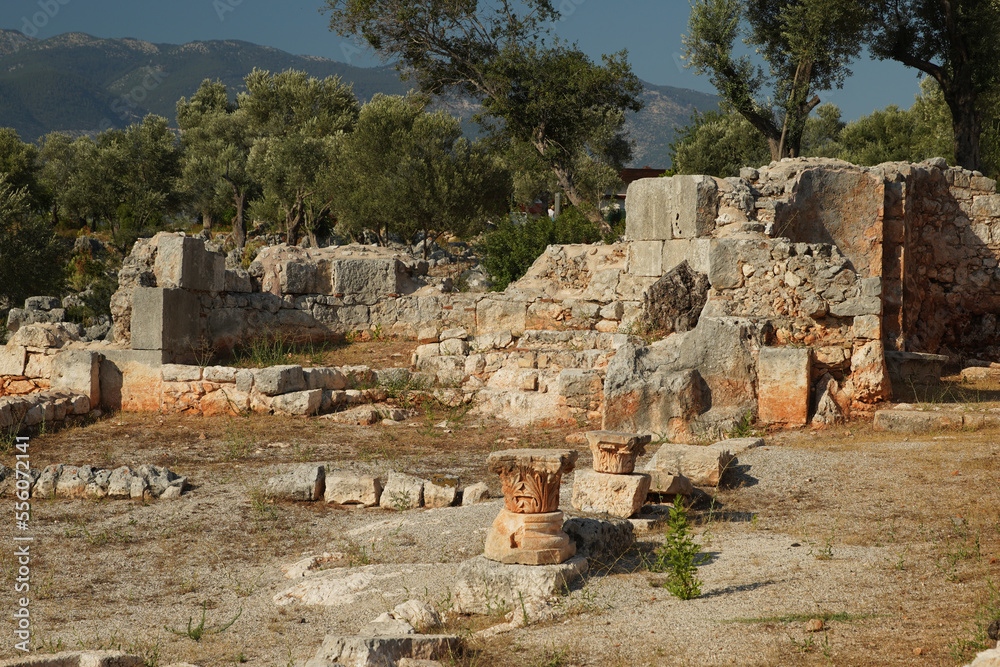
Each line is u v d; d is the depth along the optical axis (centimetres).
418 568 748
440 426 1488
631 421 1352
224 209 4881
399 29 3034
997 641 459
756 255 1480
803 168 1847
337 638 523
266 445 1341
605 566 716
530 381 1567
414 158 3331
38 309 2747
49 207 5191
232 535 914
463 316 2031
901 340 1870
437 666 502
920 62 2708
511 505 698
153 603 722
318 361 1800
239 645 608
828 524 815
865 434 1241
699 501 934
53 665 531
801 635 523
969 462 978
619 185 3884
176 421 1521
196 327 1773
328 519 971
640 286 1833
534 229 2822
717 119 4644
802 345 1431
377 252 2159
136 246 1747
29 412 1416
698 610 594
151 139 4794
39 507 1030
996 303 2153
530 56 3047
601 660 516
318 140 4106
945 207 2138
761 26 2877
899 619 537
